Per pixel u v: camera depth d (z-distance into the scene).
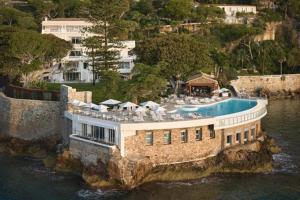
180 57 102.31
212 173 73.50
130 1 196.00
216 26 179.75
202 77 112.62
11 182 72.56
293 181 71.38
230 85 138.00
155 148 71.38
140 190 67.88
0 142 91.88
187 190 67.88
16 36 101.50
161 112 77.62
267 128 102.44
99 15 103.75
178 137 72.44
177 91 107.25
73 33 132.62
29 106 90.31
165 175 70.81
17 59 103.62
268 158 77.38
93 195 66.62
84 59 122.69
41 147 86.81
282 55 168.75
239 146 77.81
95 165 71.69
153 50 106.12
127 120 72.19
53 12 177.75
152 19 180.38
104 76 95.94
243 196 66.25
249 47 172.62
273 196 66.31
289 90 155.88
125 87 91.75
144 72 95.50
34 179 73.56
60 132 87.00
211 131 75.25
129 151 70.12
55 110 87.62
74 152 75.50
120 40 116.19
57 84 108.94
